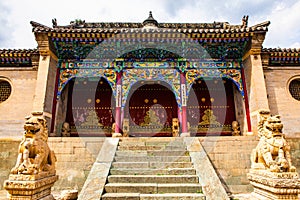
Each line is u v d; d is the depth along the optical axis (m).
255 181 9.09
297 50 17.83
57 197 8.84
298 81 18.56
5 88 18.17
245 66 18.28
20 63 18.53
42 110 15.92
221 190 8.50
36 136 7.62
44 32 16.30
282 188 7.48
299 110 17.50
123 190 8.79
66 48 17.97
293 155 15.54
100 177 9.31
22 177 6.74
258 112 16.12
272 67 18.42
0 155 15.04
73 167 12.67
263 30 16.44
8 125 16.92
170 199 8.23
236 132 19.03
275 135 8.67
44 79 16.62
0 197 11.71
